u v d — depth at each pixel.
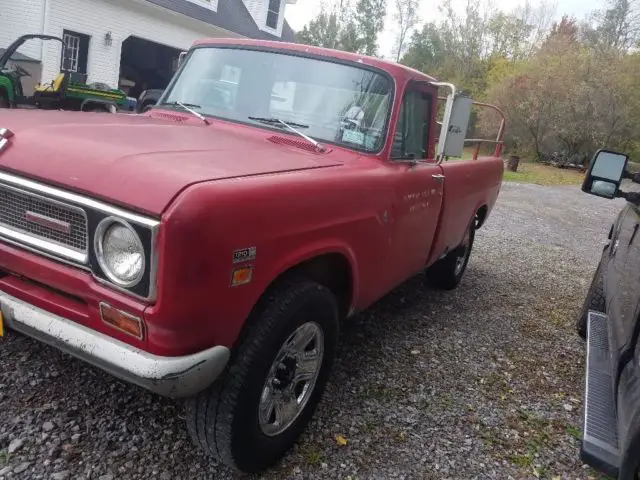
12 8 14.77
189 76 4.00
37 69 14.82
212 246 2.04
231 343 2.30
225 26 19.98
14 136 2.49
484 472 2.97
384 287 3.68
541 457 3.18
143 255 2.00
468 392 3.76
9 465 2.47
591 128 27.98
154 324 2.06
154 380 2.06
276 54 3.75
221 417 2.37
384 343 4.29
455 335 4.67
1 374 3.09
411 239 3.80
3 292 2.46
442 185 4.14
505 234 9.55
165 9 17.28
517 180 20.61
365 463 2.87
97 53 16.20
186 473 2.60
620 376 2.44
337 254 2.90
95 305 2.19
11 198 2.37
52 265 2.27
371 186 3.07
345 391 3.49
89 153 2.29
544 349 4.71
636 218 3.43
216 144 2.90
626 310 2.75
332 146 3.39
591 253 9.19
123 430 2.81
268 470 2.71
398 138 3.63
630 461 1.92
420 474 2.86
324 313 2.76
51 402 2.93
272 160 2.76
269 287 2.54
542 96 28.59
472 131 31.77
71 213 2.19
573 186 21.08
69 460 2.56
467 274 6.63
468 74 45.03
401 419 3.30
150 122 3.35
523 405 3.72
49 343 2.30
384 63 3.60
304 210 2.50
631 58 29.95
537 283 6.74
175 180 2.09
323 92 3.55
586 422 2.37
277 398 2.67
